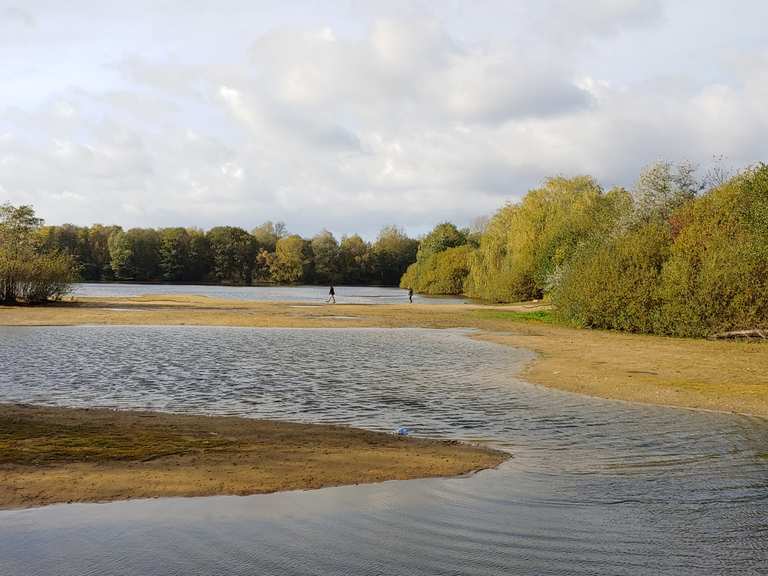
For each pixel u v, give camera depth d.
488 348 28.11
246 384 17.58
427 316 49.16
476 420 13.35
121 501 7.52
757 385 18.30
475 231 145.50
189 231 160.88
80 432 10.68
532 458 10.20
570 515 7.43
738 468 9.62
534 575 5.85
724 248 35.44
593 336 35.47
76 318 38.69
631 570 5.98
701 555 6.35
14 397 14.88
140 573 5.71
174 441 10.32
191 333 32.06
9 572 5.69
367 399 15.68
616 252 40.97
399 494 8.08
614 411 14.43
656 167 50.09
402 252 170.75
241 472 8.76
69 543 6.33
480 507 7.66
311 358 23.62
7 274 48.00
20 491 7.69
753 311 32.78
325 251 164.00
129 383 17.23
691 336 35.09
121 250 141.88
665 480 8.94
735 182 41.25
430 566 6.00
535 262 71.50
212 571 5.79
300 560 6.07
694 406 15.14
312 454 9.85
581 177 74.62
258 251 165.75
